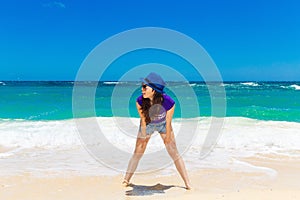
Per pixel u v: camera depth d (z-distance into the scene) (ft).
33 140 27.04
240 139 27.58
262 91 101.96
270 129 31.63
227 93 91.30
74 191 15.05
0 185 15.89
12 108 51.44
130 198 13.92
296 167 19.61
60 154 23.12
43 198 14.05
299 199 13.06
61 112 46.91
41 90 92.73
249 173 18.28
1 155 22.71
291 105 59.36
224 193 14.16
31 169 18.95
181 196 13.73
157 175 17.90
